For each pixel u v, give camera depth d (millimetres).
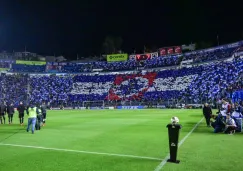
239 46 70500
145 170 8578
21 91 78625
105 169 8789
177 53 85812
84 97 77750
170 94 67500
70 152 11672
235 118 17625
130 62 91688
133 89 77062
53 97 78812
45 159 10359
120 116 37062
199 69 70938
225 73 61438
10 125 26000
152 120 29297
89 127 22609
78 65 94750
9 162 9922
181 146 12609
